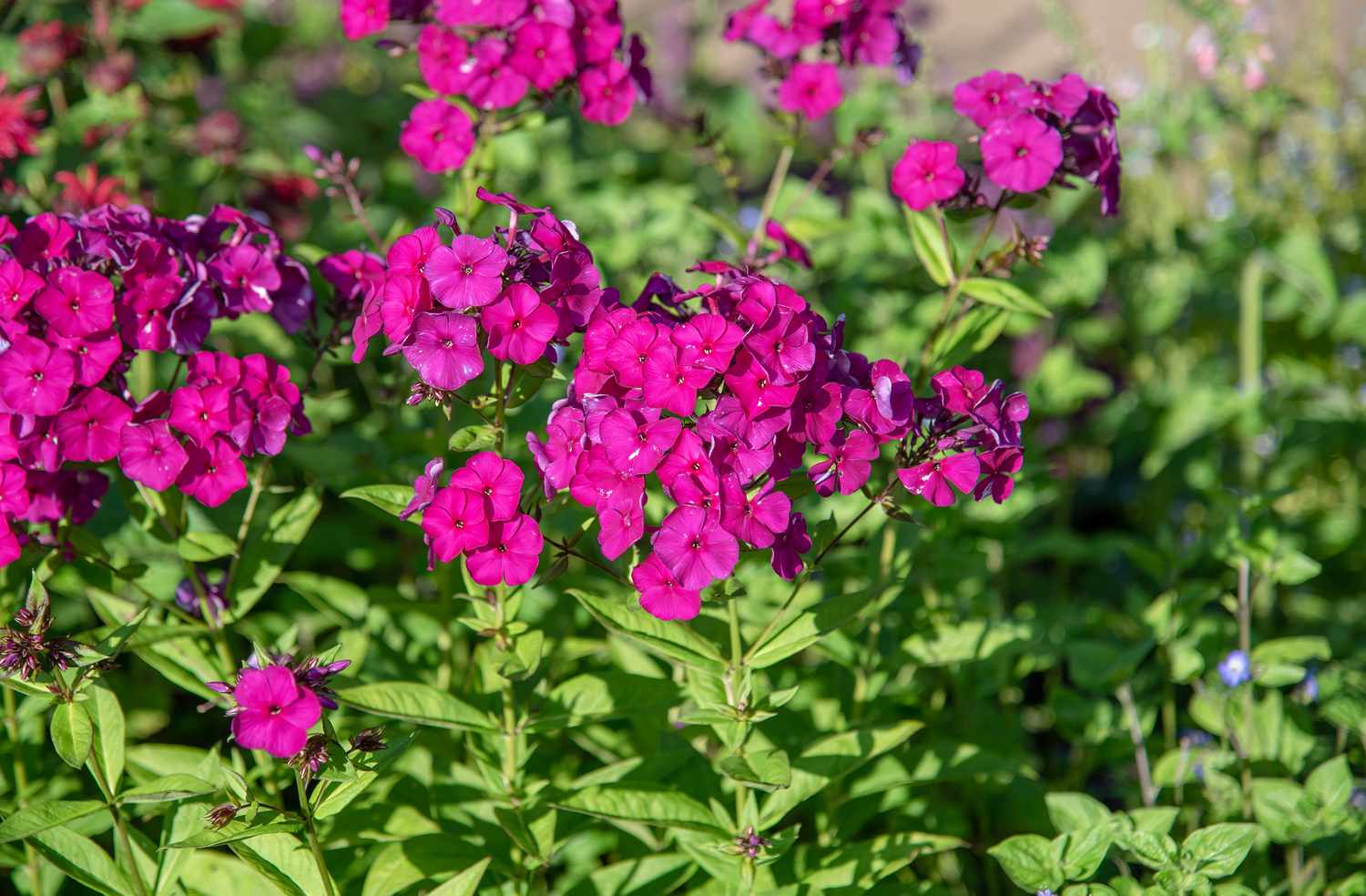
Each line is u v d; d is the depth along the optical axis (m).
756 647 2.68
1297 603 4.83
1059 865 2.81
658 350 2.30
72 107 4.98
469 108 3.63
